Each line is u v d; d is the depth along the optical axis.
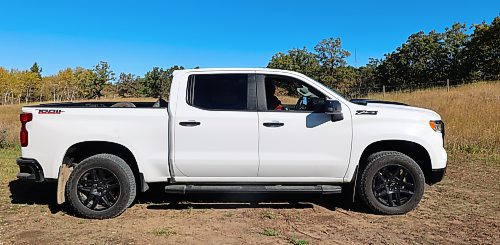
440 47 60.28
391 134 4.82
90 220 4.80
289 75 5.02
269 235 4.27
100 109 4.87
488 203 5.39
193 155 4.78
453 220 4.74
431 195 5.79
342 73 64.88
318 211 5.15
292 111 4.85
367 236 4.24
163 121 4.83
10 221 4.76
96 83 79.12
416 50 61.59
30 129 4.84
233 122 4.78
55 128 4.81
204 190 4.76
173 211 5.17
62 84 93.12
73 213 5.06
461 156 8.73
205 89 4.92
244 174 4.84
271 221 4.76
